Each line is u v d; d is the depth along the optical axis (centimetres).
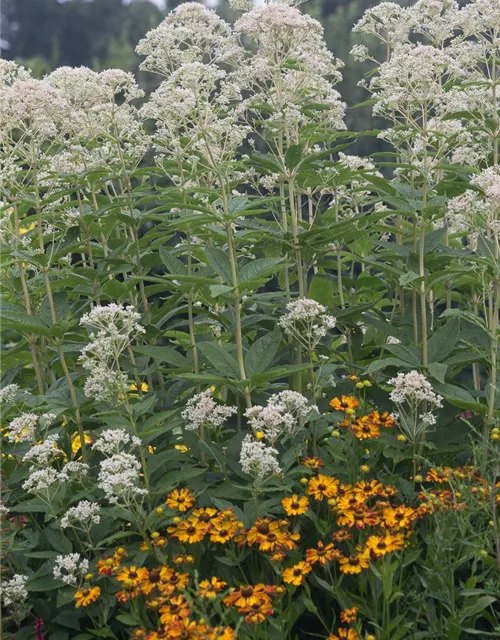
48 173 645
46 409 548
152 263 636
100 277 609
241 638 420
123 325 511
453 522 455
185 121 604
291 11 612
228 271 540
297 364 548
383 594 447
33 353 597
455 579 484
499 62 668
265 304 612
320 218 647
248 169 677
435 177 696
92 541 498
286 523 456
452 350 579
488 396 548
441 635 438
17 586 454
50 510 488
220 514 458
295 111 605
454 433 541
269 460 455
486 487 466
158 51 645
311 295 646
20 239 628
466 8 650
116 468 456
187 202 612
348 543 457
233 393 605
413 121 602
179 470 541
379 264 581
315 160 605
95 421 573
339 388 586
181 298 630
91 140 661
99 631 439
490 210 553
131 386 549
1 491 509
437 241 582
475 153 650
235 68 679
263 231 585
